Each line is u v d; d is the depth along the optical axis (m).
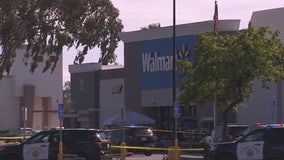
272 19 49.53
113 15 51.34
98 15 50.56
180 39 54.56
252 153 25.06
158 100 57.25
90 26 49.84
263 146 24.83
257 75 30.59
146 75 58.69
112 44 51.53
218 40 32.09
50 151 28.09
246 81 31.30
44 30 49.19
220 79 31.27
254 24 50.59
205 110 52.28
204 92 32.50
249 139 25.27
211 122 51.62
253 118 49.53
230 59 30.52
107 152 29.94
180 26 54.38
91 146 28.44
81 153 28.33
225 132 33.12
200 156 36.72
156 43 57.56
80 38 50.19
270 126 25.86
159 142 43.88
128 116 52.00
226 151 25.67
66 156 27.20
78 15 49.34
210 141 35.81
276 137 24.80
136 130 39.53
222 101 33.47
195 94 32.72
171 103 55.75
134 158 35.84
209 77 31.25
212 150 26.17
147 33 58.28
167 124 57.34
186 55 53.72
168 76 56.19
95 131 28.94
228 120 51.06
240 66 30.33
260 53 30.34
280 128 24.89
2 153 28.25
